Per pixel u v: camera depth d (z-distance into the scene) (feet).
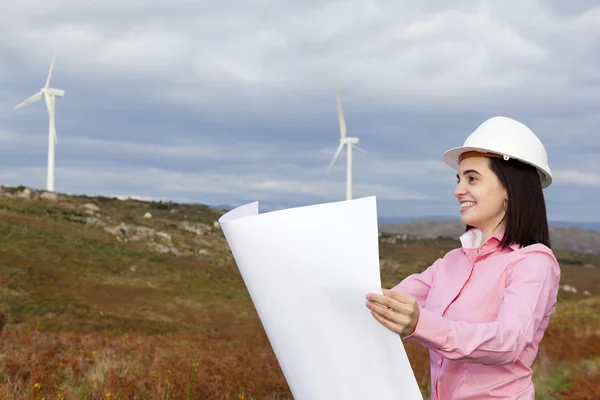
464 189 5.41
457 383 5.19
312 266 3.98
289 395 21.53
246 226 4.01
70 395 19.16
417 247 266.16
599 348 32.78
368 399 4.02
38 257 114.32
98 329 73.56
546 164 5.35
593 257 295.89
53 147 202.28
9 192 187.52
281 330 4.16
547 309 5.02
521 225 5.16
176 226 206.59
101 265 121.60
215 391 20.21
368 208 4.04
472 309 5.15
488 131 5.26
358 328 4.02
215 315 99.35
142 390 19.69
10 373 21.47
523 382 5.03
